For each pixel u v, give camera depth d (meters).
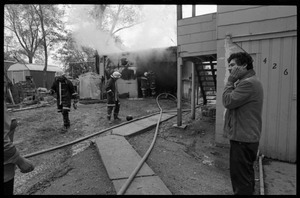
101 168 3.42
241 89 2.14
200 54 5.51
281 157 3.95
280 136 3.95
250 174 2.26
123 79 11.66
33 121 6.86
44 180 3.23
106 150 3.99
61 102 5.87
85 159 3.89
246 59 2.27
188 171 3.43
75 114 7.80
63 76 5.90
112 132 5.32
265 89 4.05
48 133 5.68
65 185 3.02
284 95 3.89
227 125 2.33
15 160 1.63
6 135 1.57
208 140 5.04
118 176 2.98
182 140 5.11
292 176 3.29
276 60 3.93
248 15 4.16
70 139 5.22
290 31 3.77
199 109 8.65
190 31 5.64
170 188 2.84
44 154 4.29
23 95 10.87
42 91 12.64
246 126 2.17
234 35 4.32
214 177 3.27
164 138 5.22
